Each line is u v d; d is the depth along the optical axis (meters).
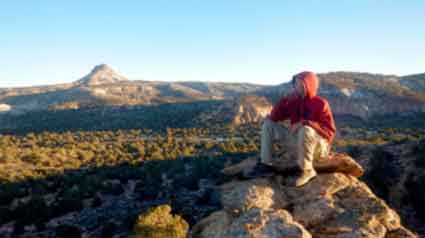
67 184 45.00
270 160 5.46
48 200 39.94
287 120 5.51
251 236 4.21
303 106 5.27
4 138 93.44
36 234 30.08
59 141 90.62
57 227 29.97
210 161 54.12
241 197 5.07
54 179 47.88
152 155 64.56
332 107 134.88
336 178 5.33
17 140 91.69
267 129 5.46
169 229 9.35
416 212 24.78
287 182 5.34
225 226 4.78
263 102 143.38
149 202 38.66
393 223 4.59
